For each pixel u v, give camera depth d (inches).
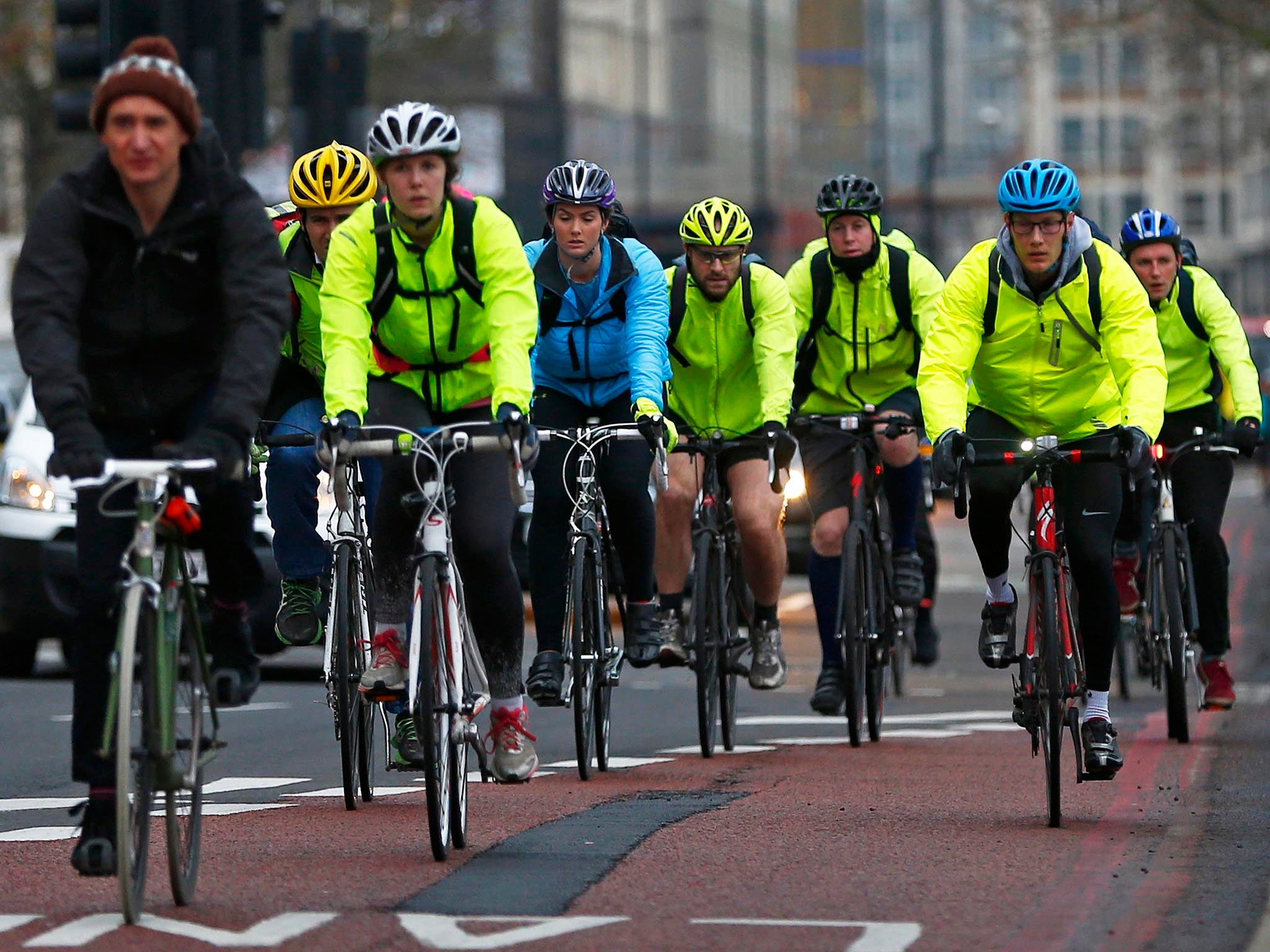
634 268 1321.4
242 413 808.3
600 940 801.6
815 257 1557.6
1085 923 833.5
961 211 7475.4
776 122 7529.5
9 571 1945.1
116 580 829.8
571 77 6978.4
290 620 1206.3
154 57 812.6
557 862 967.0
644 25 7406.5
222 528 872.3
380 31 5590.6
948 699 1904.5
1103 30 4931.1
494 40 6510.8
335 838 1043.3
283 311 831.1
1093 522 1106.1
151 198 818.2
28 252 813.9
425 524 981.2
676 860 975.0
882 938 805.2
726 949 786.8
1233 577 3403.1
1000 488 1130.0
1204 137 7554.1
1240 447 1521.9
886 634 1577.3
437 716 965.8
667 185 7445.9
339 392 981.2
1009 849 1007.6
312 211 1202.0
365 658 1147.9
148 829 840.9
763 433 1438.2
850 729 1493.6
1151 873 942.4
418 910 855.1
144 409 851.4
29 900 877.8
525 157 6678.2
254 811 1144.2
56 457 789.9
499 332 987.9
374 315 1019.9
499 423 965.8
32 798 1219.2
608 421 1364.4
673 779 1298.0
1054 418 1156.5
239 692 902.4
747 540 1464.1
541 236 1373.0
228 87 1925.4
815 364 1571.1
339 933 808.9
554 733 1572.3
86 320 834.2
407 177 982.4
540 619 1298.0
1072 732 1107.9
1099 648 1120.8
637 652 1353.3
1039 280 1116.5
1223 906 869.2
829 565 1539.1
